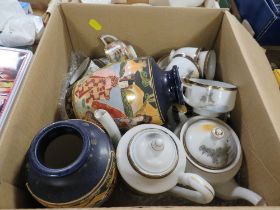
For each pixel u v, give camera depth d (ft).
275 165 1.42
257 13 2.56
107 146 1.46
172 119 1.98
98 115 1.60
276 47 2.66
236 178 1.87
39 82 1.78
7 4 2.44
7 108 1.77
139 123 1.78
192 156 1.69
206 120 1.87
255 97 1.65
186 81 1.90
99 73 1.82
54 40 2.05
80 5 2.15
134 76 1.73
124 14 2.20
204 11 2.18
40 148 1.37
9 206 1.40
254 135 1.67
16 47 2.38
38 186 1.32
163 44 2.47
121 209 1.09
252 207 1.09
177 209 1.08
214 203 1.82
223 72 2.23
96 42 2.46
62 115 2.12
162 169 1.47
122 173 1.53
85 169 1.31
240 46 1.89
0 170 1.35
